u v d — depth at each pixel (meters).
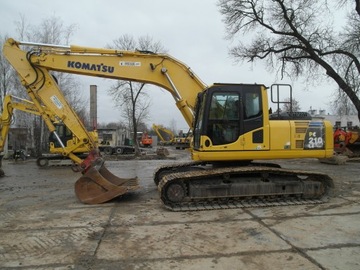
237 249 4.73
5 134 13.91
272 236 5.27
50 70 9.26
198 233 5.47
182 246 4.89
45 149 26.38
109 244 5.01
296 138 7.67
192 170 8.52
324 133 7.84
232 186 7.34
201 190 7.22
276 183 7.50
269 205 7.23
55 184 11.09
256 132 7.52
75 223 6.14
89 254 4.63
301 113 8.14
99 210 7.09
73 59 8.86
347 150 19.03
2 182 11.63
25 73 9.34
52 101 9.77
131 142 41.25
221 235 5.35
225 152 7.44
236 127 7.51
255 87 7.63
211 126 7.45
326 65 18.92
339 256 4.42
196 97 8.50
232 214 6.63
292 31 19.89
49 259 4.47
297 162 17.72
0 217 6.64
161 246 4.90
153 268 4.14
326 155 7.79
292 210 6.91
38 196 8.85
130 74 8.65
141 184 10.45
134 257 4.50
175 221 6.19
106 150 29.19
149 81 8.69
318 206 7.25
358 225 5.83
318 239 5.11
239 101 7.52
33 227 5.92
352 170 13.85
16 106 14.41
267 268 4.08
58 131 17.50
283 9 19.47
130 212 6.89
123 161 20.36
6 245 5.03
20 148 27.09
